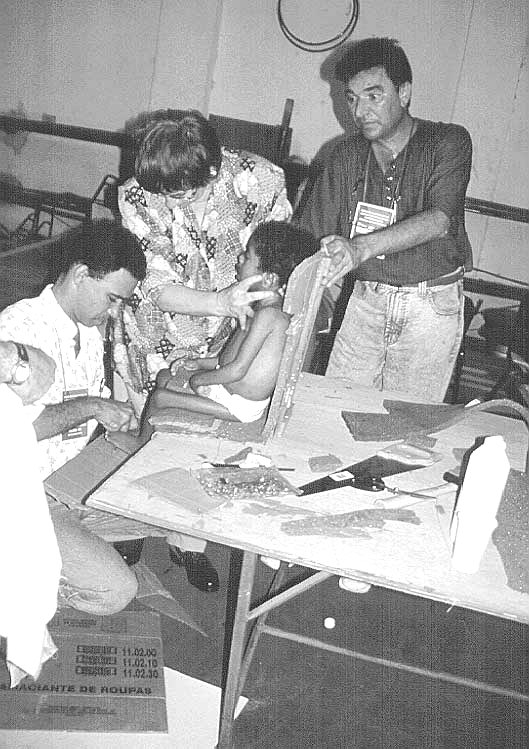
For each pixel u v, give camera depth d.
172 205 2.20
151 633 2.26
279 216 2.36
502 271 5.18
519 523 1.69
